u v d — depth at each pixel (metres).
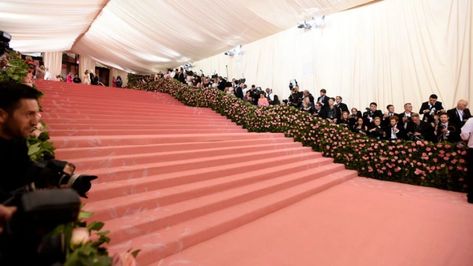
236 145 6.84
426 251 3.22
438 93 7.91
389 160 7.23
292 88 10.21
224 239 3.41
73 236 1.16
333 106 8.79
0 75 4.26
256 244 3.31
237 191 4.56
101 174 3.76
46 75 13.05
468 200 5.23
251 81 13.00
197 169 4.94
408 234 3.70
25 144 1.36
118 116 7.25
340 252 3.16
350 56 9.71
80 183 1.45
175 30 11.74
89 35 14.31
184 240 3.09
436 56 7.94
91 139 4.57
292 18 10.60
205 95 12.06
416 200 5.36
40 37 11.49
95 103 7.91
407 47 8.48
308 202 5.08
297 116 9.04
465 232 3.79
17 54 6.22
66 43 14.73
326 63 10.30
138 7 10.55
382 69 9.00
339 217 4.30
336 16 10.05
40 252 0.81
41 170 1.35
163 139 5.62
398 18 8.66
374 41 9.16
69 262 1.03
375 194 5.75
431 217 4.38
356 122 8.23
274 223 4.00
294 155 7.34
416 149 6.84
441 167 6.43
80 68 19.27
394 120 7.31
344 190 6.07
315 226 3.92
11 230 0.77
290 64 11.42
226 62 14.20
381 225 4.00
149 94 12.30
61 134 5.24
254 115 10.13
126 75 22.02
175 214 3.41
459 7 7.57
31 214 0.74
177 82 13.75
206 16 10.44
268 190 5.01
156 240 2.94
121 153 4.62
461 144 6.21
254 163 5.83
